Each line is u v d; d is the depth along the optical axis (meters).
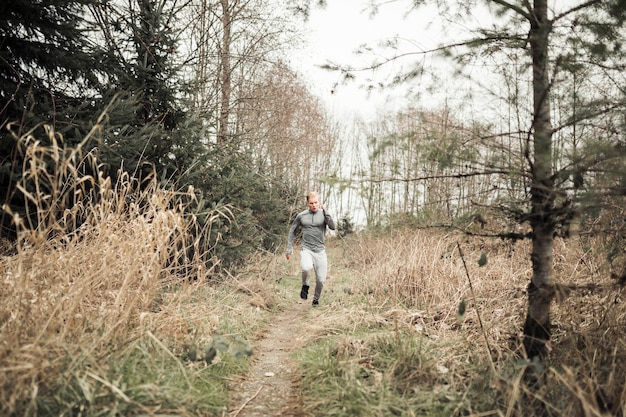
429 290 5.25
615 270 3.20
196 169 5.86
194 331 3.43
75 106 5.41
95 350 2.63
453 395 2.54
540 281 2.58
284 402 2.78
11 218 4.48
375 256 7.29
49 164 4.33
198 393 2.59
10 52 5.07
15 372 2.08
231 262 6.84
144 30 6.13
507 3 2.49
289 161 16.39
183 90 6.19
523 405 2.32
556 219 2.41
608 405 2.18
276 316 5.60
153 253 3.23
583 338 3.02
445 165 2.35
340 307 5.42
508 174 2.35
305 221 6.20
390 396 2.58
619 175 1.98
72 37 5.26
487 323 3.75
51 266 2.85
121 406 2.14
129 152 5.07
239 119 11.17
